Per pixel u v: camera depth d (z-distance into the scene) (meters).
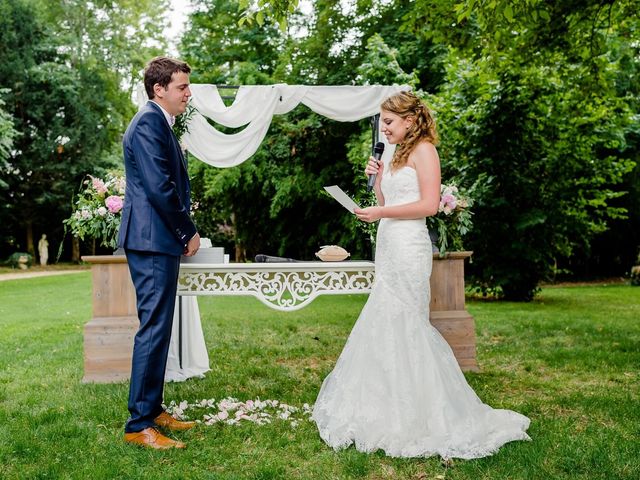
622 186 13.38
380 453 2.71
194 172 12.54
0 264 25.17
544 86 8.82
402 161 3.02
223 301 10.16
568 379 4.18
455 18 6.95
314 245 13.80
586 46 6.98
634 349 5.13
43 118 23.86
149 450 2.74
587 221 10.28
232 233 17.25
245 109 5.00
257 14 4.40
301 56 13.48
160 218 2.89
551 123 8.98
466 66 9.51
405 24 7.32
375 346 2.92
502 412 3.07
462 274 4.58
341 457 2.67
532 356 4.92
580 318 7.15
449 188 4.42
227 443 2.87
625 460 2.54
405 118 3.01
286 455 2.72
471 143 9.13
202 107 4.96
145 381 2.85
